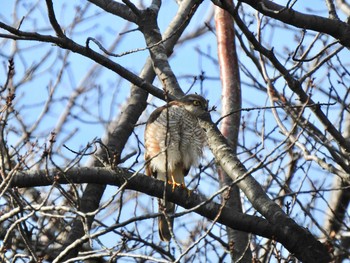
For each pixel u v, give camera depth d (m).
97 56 11.98
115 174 10.88
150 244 12.03
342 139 12.77
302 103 12.50
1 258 9.87
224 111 14.64
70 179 10.38
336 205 15.33
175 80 13.41
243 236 12.90
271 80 13.70
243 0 11.15
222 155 11.72
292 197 13.72
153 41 13.66
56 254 12.41
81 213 9.55
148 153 13.61
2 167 10.32
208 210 10.93
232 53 15.42
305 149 12.92
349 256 12.79
